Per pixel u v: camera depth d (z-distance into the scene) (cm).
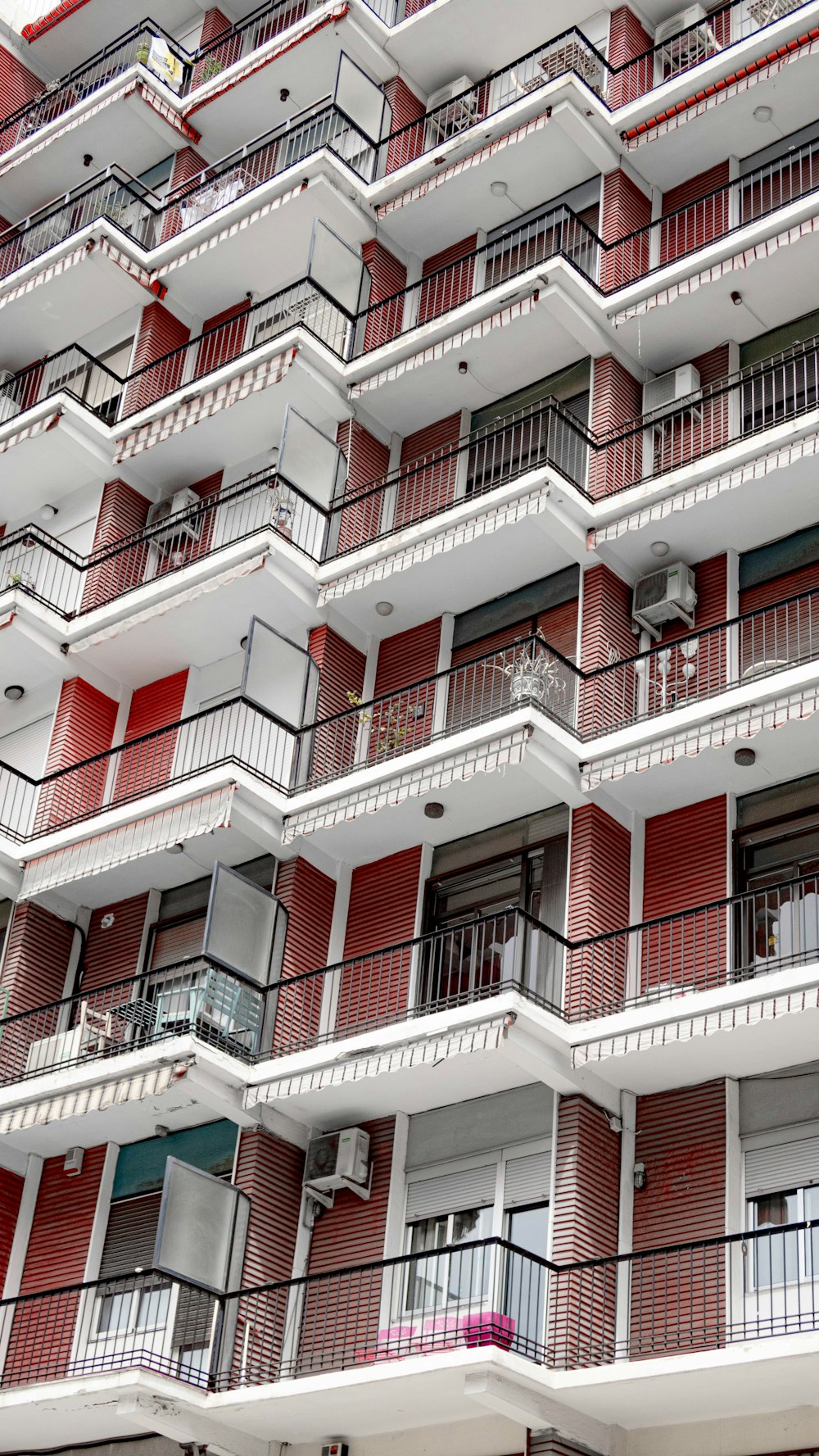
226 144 3219
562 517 2202
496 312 2442
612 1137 1903
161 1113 2203
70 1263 2247
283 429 2600
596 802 2047
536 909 2077
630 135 2527
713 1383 1634
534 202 2656
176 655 2598
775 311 2283
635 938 2003
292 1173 2105
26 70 3597
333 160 2738
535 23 2825
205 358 2920
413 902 2202
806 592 1958
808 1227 1591
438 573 2334
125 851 2353
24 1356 2186
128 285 2956
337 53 2984
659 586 2167
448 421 2586
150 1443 2041
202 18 3425
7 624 2609
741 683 1944
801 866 1933
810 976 1728
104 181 3131
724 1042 1806
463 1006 1911
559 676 2194
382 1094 2048
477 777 2089
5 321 3102
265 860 2341
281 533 2417
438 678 2336
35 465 2850
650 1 2722
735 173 2478
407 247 2780
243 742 2406
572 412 2428
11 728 2717
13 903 2528
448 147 2653
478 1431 1830
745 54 2422
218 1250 1989
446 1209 1992
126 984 2395
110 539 2742
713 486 2098
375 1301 1969
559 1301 1767
